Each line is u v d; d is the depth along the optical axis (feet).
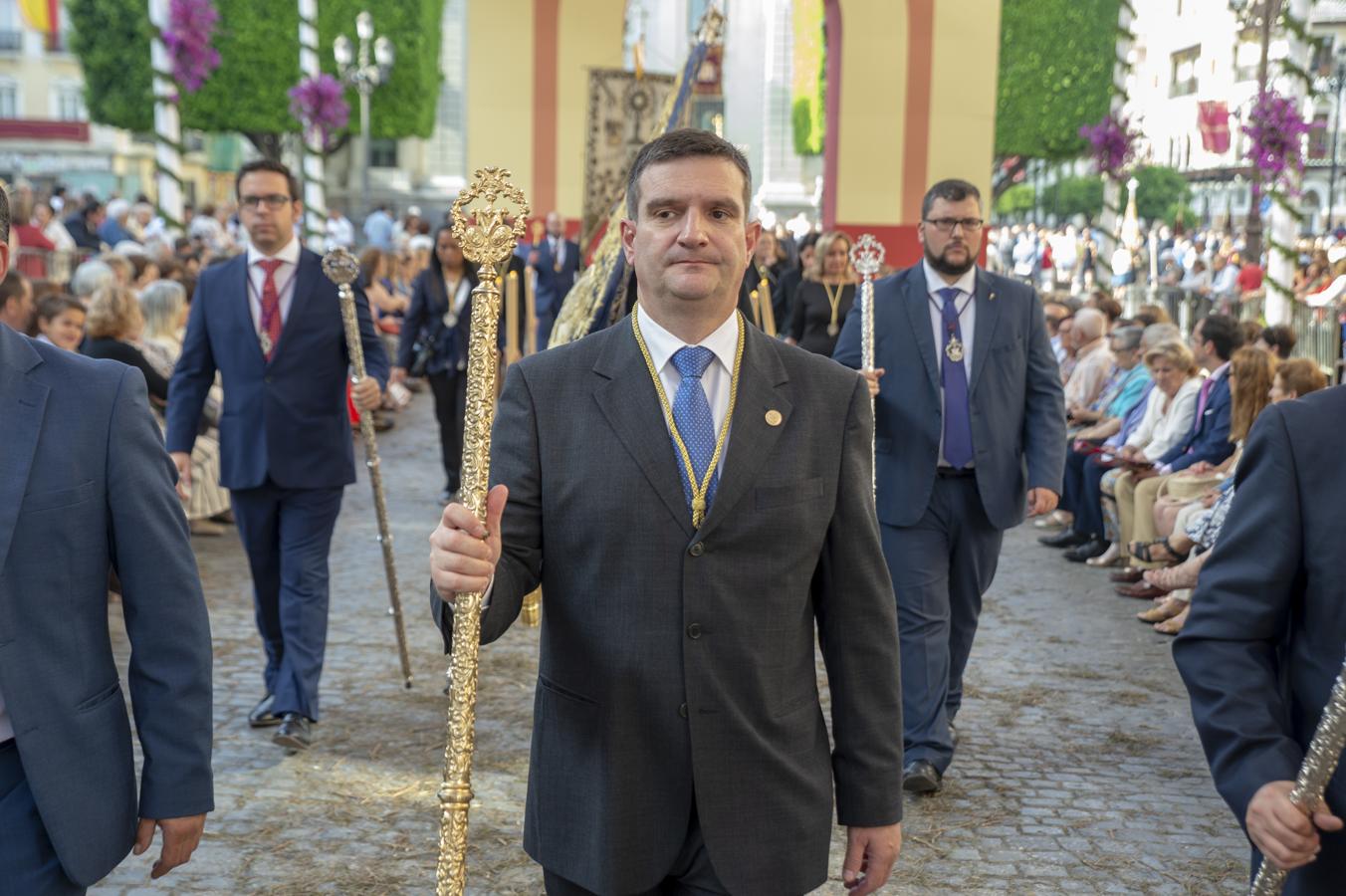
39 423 7.00
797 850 7.36
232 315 16.24
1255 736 6.76
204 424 28.04
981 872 13.05
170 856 7.39
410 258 58.54
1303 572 6.93
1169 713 18.11
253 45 105.60
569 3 48.65
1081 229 133.39
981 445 14.99
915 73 50.34
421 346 30.91
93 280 26.66
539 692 7.69
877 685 7.68
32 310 21.89
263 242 16.26
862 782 7.59
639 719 7.31
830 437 7.68
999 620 22.85
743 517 7.36
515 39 48.70
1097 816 14.51
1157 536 24.48
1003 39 79.41
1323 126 94.43
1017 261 112.57
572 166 49.44
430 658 19.89
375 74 96.17
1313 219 95.81
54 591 6.94
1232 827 14.29
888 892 12.57
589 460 7.43
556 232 48.39
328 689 18.34
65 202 77.51
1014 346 15.30
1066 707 18.28
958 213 15.01
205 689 7.43
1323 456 6.89
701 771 7.22
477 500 6.88
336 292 16.53
